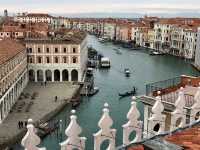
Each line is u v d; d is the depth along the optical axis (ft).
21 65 328.08
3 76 244.42
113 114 256.93
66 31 542.98
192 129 48.65
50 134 212.02
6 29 503.61
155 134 49.19
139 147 41.65
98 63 515.91
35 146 37.63
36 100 293.43
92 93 320.50
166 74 444.96
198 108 61.77
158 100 53.01
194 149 40.75
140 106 232.53
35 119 238.68
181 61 579.48
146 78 414.41
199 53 505.66
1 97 234.58
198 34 519.60
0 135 207.51
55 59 374.63
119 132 193.57
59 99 295.07
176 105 56.13
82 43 403.34
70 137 40.78
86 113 262.88
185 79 112.98
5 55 275.39
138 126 48.96
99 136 43.62
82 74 401.90
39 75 387.55
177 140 43.86
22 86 330.54
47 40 370.53
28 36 435.53
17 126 225.56
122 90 343.87
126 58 599.16
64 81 378.53
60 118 250.78
